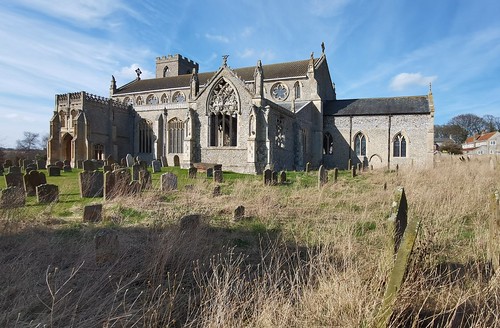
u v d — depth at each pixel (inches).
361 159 1633.9
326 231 271.3
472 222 300.0
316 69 1680.6
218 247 242.7
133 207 389.4
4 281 175.8
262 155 1104.8
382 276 155.7
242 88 1143.0
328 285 156.5
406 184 501.4
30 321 141.7
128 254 219.0
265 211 348.5
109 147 1712.6
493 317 141.3
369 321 126.6
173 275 198.7
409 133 1545.3
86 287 166.4
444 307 143.5
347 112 1669.5
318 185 591.5
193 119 1214.3
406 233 139.2
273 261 218.7
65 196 504.4
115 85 2176.4
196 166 1122.7
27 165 1100.5
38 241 236.8
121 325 144.0
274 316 139.7
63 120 1654.8
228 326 135.9
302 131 1417.3
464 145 4153.5
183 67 2492.6
